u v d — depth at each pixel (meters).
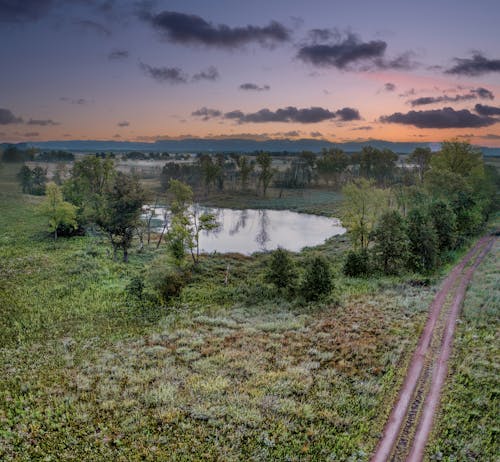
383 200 48.06
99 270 47.12
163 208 104.88
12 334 29.39
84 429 17.39
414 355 22.94
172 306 35.97
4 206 91.94
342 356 23.72
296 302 35.31
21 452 15.98
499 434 16.08
